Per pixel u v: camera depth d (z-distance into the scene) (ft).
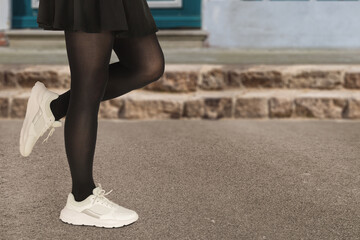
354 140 11.00
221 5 17.76
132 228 6.14
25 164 8.87
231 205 7.00
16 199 7.13
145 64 6.15
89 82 5.77
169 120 13.37
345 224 6.37
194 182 8.00
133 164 8.96
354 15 18.07
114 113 13.46
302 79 14.15
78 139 5.85
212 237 5.91
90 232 6.00
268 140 10.91
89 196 6.11
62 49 17.22
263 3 17.92
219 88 14.03
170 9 17.95
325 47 18.24
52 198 7.20
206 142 10.67
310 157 9.57
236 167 8.87
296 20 18.07
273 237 5.93
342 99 13.46
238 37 18.02
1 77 14.05
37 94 6.19
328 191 7.65
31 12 17.99
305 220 6.48
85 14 5.49
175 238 5.86
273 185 7.90
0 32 17.69
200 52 16.49
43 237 5.84
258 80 14.08
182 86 13.92
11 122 12.87
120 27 5.52
